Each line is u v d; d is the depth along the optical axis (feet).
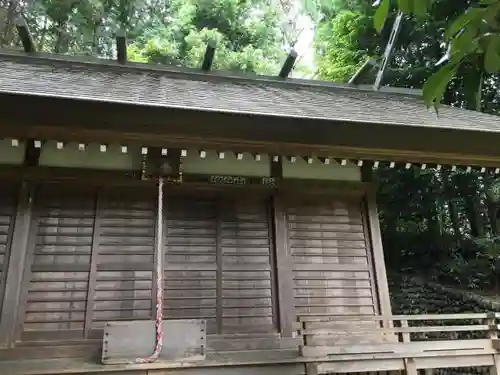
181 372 9.88
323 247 13.42
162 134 9.92
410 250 26.32
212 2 39.47
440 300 21.38
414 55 26.55
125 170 12.39
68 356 10.52
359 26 27.55
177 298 11.88
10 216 11.38
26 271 11.10
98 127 9.50
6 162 11.68
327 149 11.29
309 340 10.94
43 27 37.14
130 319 11.38
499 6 3.27
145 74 15.92
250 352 11.19
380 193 25.91
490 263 22.17
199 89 14.15
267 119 9.92
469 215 26.25
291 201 13.70
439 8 12.75
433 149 11.78
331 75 30.22
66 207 11.95
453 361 11.51
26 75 12.44
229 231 12.91
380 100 16.99
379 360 11.11
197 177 12.82
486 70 3.42
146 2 40.75
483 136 11.57
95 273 11.54
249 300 12.37
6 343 10.28
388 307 13.09
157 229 12.36
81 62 15.69
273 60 41.52
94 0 36.24
